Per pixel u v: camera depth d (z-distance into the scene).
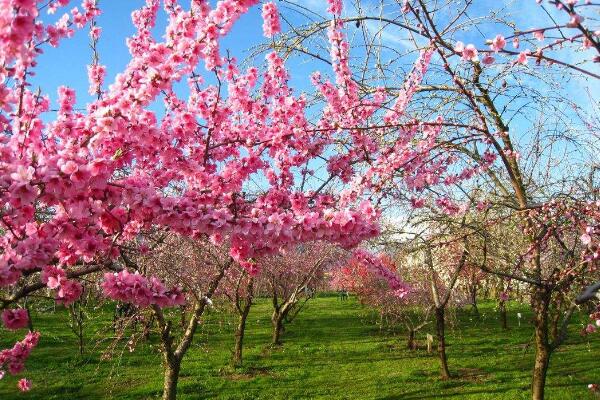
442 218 6.43
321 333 18.80
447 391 10.70
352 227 3.38
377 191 5.15
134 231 4.07
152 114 3.66
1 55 2.50
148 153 4.08
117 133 3.37
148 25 5.07
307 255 14.16
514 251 6.83
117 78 3.33
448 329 19.08
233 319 18.12
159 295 3.44
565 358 13.09
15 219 3.09
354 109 5.42
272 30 4.51
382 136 5.65
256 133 5.02
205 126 4.59
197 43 3.32
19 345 4.44
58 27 3.48
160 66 3.25
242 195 5.30
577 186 6.07
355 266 14.00
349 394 10.73
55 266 3.60
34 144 3.24
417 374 12.31
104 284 3.37
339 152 5.55
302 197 4.76
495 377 11.64
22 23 2.45
